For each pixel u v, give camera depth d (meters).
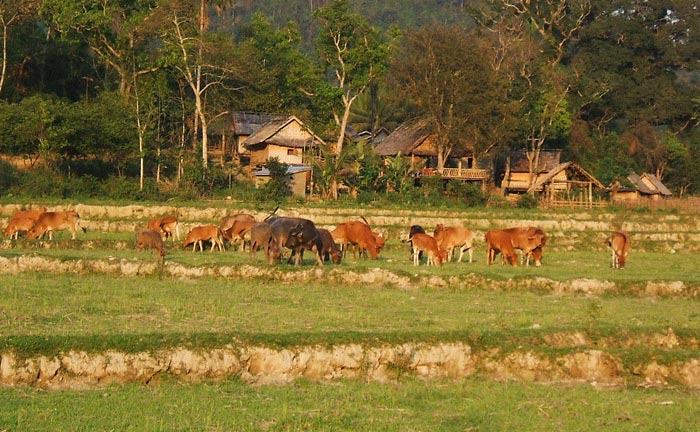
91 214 132.12
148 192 152.75
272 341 50.75
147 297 66.50
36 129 154.00
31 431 38.19
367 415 42.56
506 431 40.78
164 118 193.88
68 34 182.25
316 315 61.00
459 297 72.25
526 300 71.75
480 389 48.34
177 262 80.00
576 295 76.12
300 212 140.62
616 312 67.38
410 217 142.00
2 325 54.34
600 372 52.69
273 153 199.50
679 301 75.88
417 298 70.88
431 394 46.84
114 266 79.06
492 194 198.12
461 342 52.88
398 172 176.12
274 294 70.50
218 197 163.38
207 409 42.47
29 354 47.22
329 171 175.62
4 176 151.00
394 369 51.28
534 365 52.50
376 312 63.25
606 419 43.22
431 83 192.38
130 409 42.03
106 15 181.25
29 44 192.75
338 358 50.94
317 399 45.09
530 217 152.88
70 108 161.00
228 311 61.62
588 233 133.12
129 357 48.25
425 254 105.06
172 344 49.25
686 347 58.34
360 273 77.69
